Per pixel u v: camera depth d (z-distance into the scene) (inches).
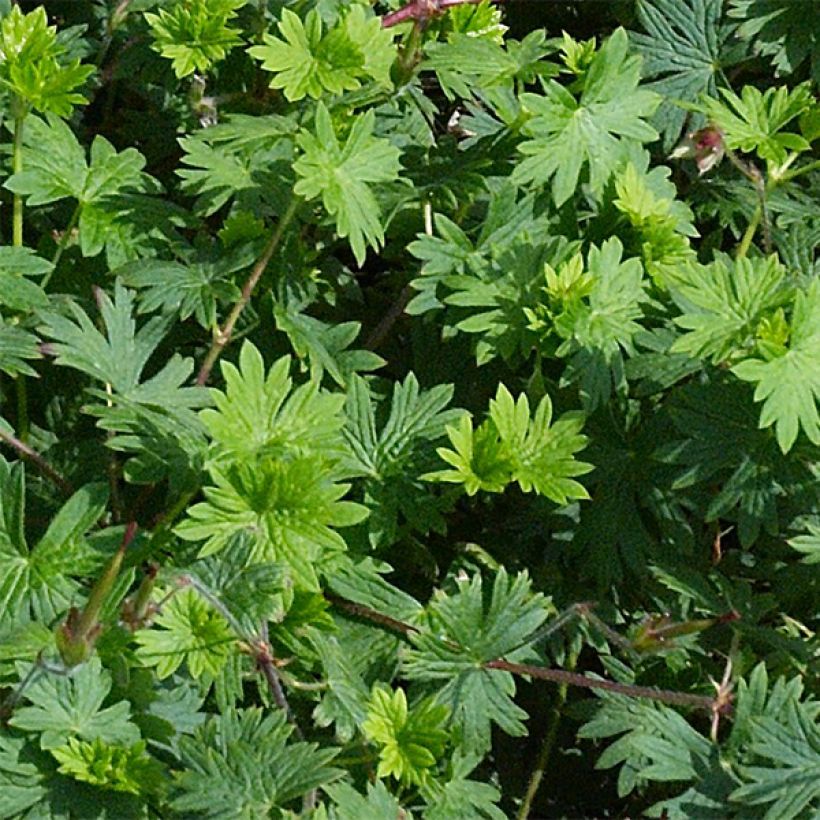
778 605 189.2
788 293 171.8
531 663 172.1
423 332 195.2
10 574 152.7
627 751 169.9
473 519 192.5
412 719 149.1
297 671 162.1
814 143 226.7
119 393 166.7
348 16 181.3
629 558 180.9
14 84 167.8
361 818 143.8
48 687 140.8
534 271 182.7
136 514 175.8
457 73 195.2
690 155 189.8
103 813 141.5
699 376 185.6
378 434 173.5
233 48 202.8
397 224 195.8
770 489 174.4
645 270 185.9
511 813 180.4
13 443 169.5
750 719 158.1
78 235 186.5
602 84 187.0
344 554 166.9
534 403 183.3
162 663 146.1
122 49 207.0
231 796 141.8
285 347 185.5
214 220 208.8
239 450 150.7
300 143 163.8
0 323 167.2
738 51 218.1
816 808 157.6
